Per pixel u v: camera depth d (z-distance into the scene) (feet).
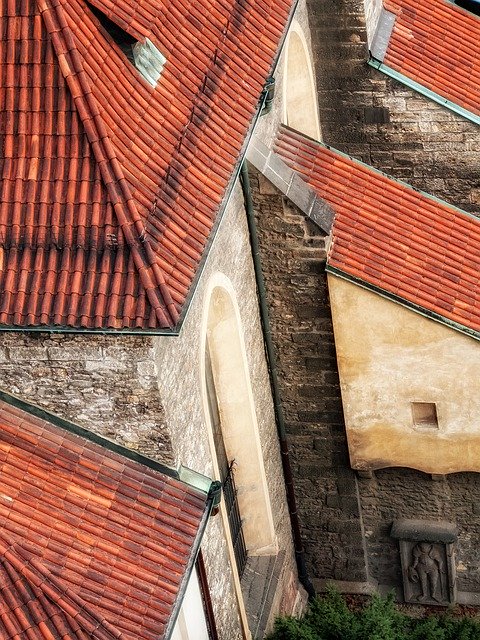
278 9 105.29
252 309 109.70
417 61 125.18
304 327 112.78
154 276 80.23
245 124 94.84
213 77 94.22
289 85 122.01
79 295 79.92
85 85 81.10
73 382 84.94
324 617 112.68
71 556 81.05
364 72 123.44
